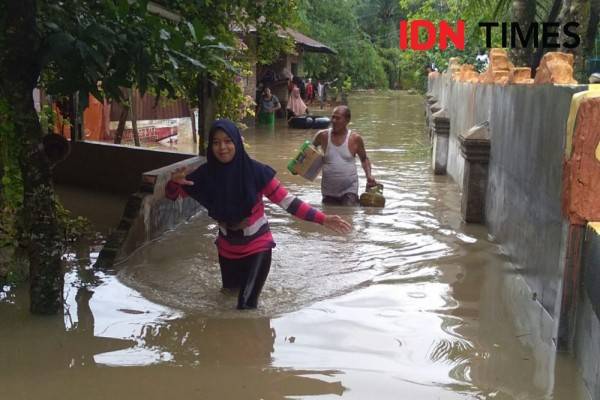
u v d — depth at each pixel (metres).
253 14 8.73
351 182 8.59
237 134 4.76
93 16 4.86
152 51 4.96
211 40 6.25
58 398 3.43
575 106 3.93
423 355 3.97
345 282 5.36
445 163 11.46
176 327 4.38
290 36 9.67
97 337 4.21
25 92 4.32
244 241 4.84
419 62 32.78
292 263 5.87
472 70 11.06
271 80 24.44
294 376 3.68
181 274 5.48
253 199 4.75
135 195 6.27
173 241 6.52
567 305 4.00
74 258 5.91
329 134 8.59
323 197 8.70
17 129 4.49
